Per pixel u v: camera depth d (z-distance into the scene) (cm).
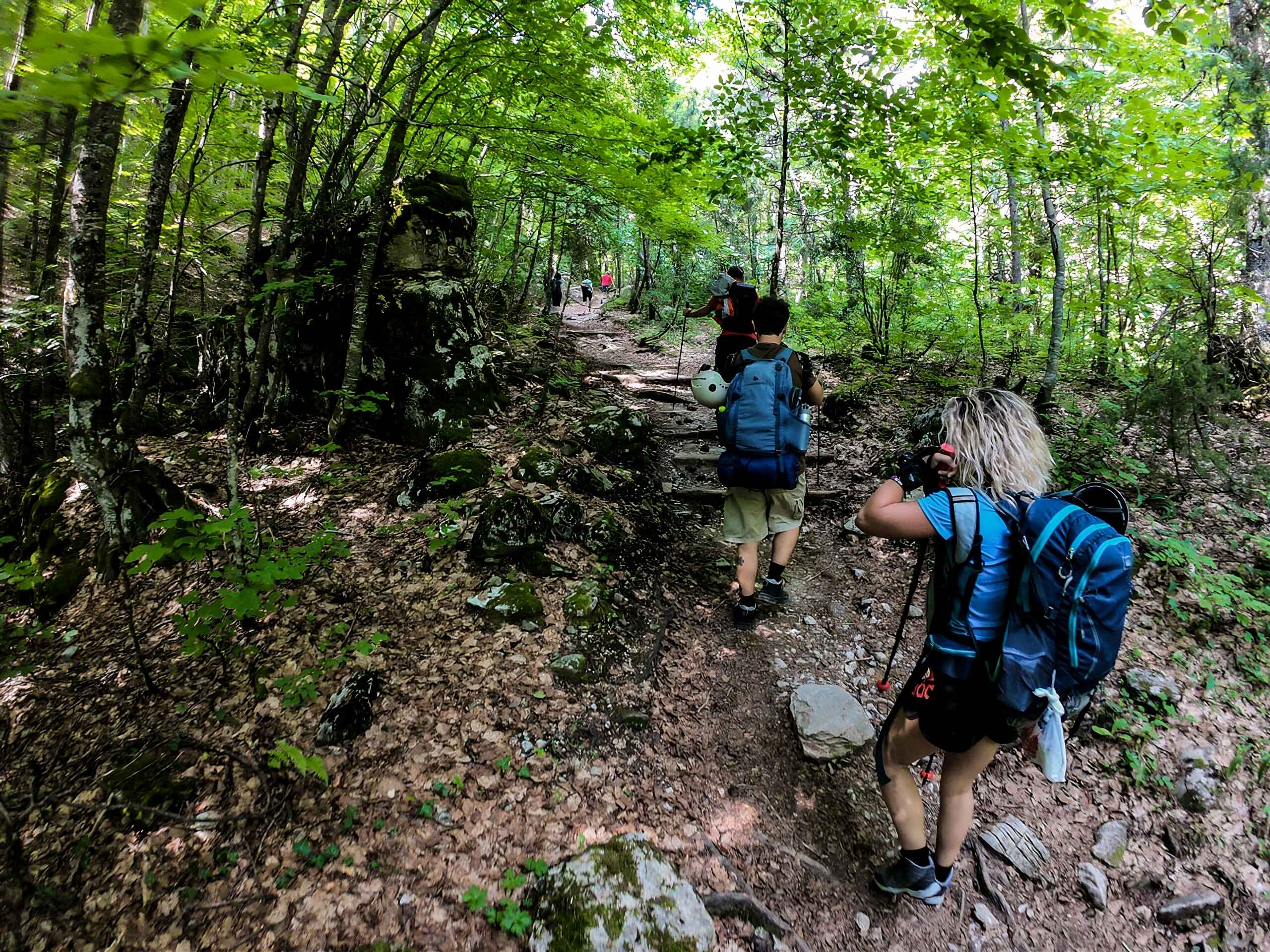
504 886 222
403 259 577
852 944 225
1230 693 317
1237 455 498
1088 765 292
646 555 442
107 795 243
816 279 1169
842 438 643
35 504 447
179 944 196
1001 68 371
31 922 199
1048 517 180
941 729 194
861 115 532
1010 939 230
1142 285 643
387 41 573
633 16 676
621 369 912
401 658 315
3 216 354
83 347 347
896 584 429
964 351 773
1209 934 232
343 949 198
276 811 240
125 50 130
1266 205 630
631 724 301
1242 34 642
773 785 284
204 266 630
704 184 702
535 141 607
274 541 371
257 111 542
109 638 344
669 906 212
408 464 511
